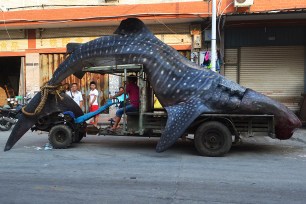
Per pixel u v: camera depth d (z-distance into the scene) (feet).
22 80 55.52
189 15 46.85
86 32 53.06
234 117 26.99
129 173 21.63
